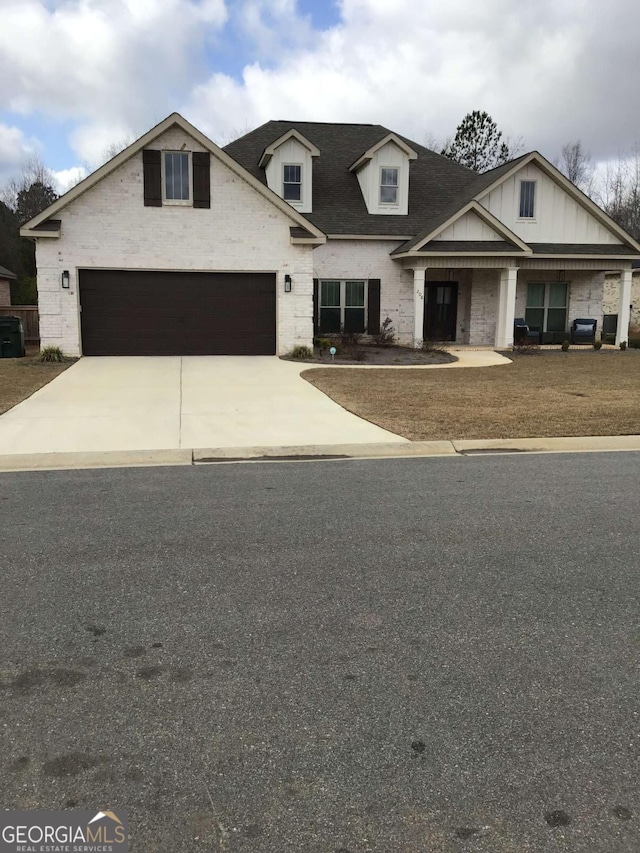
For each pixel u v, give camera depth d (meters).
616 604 3.87
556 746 2.62
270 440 8.34
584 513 5.57
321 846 2.15
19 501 5.87
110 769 2.48
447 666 3.20
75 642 3.40
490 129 39.78
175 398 11.30
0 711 2.82
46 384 12.65
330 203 21.78
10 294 35.19
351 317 21.39
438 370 15.56
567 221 21.47
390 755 2.57
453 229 19.92
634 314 32.06
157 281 17.31
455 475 6.90
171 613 3.72
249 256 17.52
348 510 5.63
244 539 4.91
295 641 3.42
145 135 16.53
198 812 2.29
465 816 2.28
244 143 23.72
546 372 15.34
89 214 16.70
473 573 4.30
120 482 6.57
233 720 2.77
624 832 2.21
